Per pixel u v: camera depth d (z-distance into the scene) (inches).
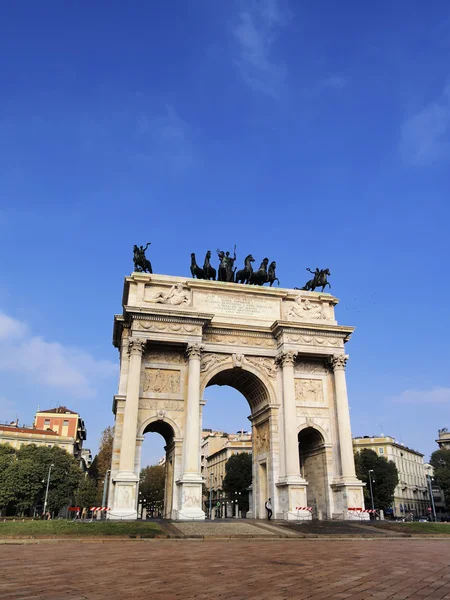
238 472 5201.8
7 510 4731.8
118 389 2263.8
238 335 2459.4
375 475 4955.7
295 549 1130.0
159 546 1198.9
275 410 2383.1
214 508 6609.3
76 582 597.6
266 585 582.2
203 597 502.0
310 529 1713.8
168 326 2272.4
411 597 503.8
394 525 1891.0
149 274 2415.1
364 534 1615.4
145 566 769.6
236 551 1063.6
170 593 524.1
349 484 2231.8
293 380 2373.3
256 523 1857.8
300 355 2460.6
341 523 1951.3
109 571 703.1
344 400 2395.4
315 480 2460.6
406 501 6525.6
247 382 2556.6
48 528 1503.4
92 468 5959.6
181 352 2348.7
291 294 2613.2
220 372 2439.7
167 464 2459.4
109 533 1451.8
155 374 2282.2
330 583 597.6
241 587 566.3
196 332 2294.5
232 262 2696.9
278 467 2294.5
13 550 1069.8
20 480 4175.7
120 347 2625.5
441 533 1756.9
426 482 7455.7
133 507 1962.4
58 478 4596.5
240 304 2529.5
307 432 2470.5
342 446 2315.5
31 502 4306.1
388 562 839.1
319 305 2630.4
